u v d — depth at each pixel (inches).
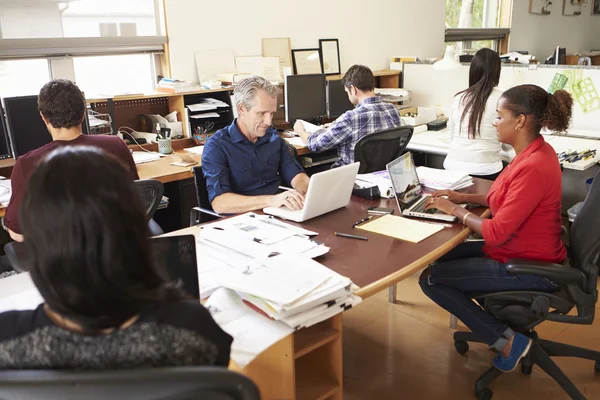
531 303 73.5
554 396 81.8
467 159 121.6
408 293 115.2
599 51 323.6
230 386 27.3
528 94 73.0
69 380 24.5
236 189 96.0
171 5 137.9
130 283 27.1
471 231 75.8
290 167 101.7
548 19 275.9
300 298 50.6
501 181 77.4
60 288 26.0
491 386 84.4
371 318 105.4
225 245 67.7
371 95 125.6
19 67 118.6
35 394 25.3
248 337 48.8
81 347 27.3
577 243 74.5
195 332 29.6
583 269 72.9
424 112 166.7
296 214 79.4
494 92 116.0
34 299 56.4
